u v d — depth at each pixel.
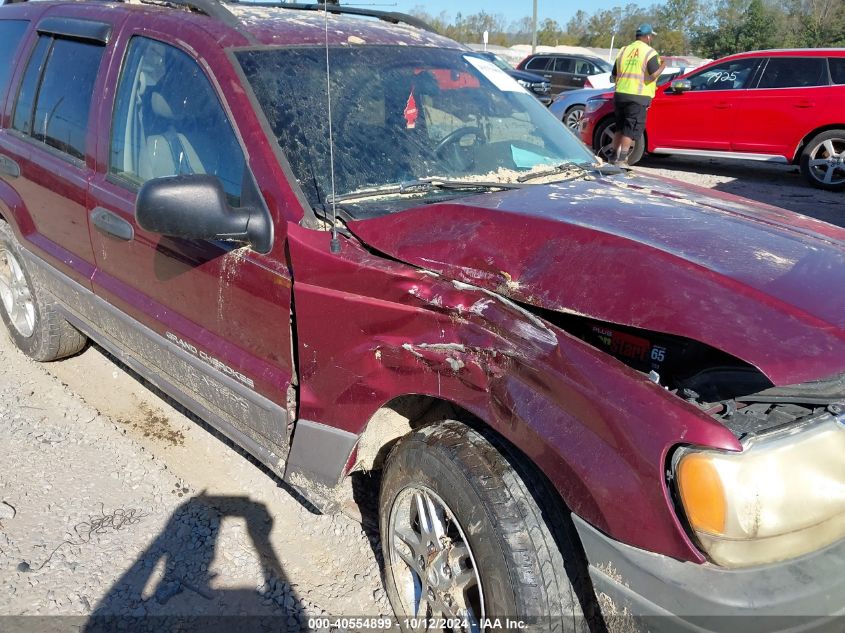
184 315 2.94
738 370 2.02
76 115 3.40
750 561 1.64
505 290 2.08
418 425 2.53
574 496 1.79
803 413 1.84
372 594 2.67
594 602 2.01
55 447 3.48
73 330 4.15
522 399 1.89
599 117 11.88
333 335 2.32
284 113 2.61
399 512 2.35
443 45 3.37
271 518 3.07
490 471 1.99
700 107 10.98
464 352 2.02
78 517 3.00
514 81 3.55
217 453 3.51
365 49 3.02
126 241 3.09
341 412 2.36
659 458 1.64
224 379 2.78
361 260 2.26
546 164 3.08
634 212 2.36
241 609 2.59
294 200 2.42
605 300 1.92
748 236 2.24
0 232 4.14
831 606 1.69
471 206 2.33
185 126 2.79
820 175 10.20
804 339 1.72
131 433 3.65
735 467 1.60
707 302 1.83
